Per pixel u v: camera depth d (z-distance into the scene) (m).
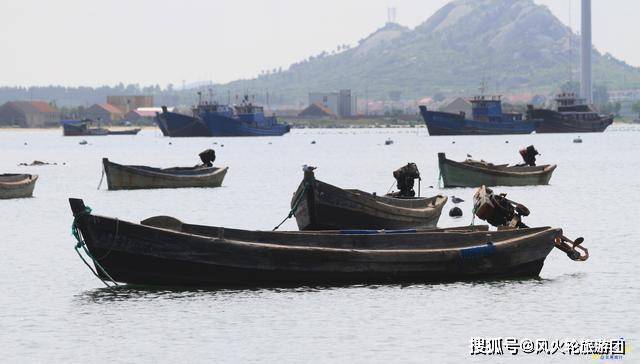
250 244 92.69
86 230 91.62
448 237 99.81
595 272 102.25
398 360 69.44
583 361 68.94
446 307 85.38
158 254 91.94
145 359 70.19
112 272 92.75
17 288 96.12
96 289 95.19
